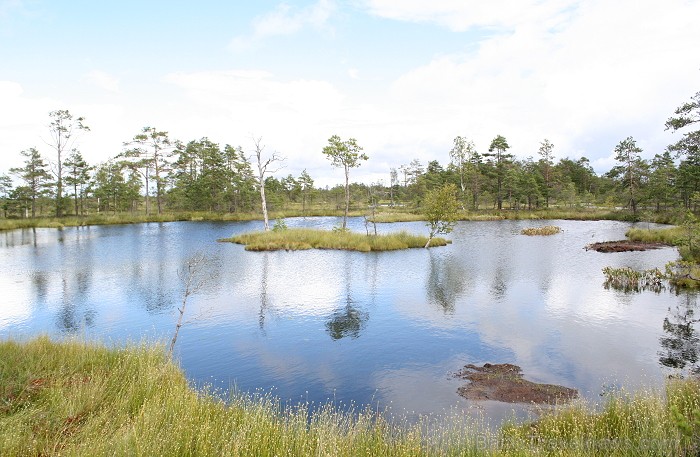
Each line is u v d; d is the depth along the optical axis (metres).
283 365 11.27
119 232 48.34
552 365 11.03
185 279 22.48
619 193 69.56
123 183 74.75
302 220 66.25
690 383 8.07
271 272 24.28
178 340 13.28
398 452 5.88
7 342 9.75
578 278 22.31
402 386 9.91
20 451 5.26
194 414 6.78
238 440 5.58
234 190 77.25
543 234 43.97
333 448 5.62
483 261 27.81
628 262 26.73
